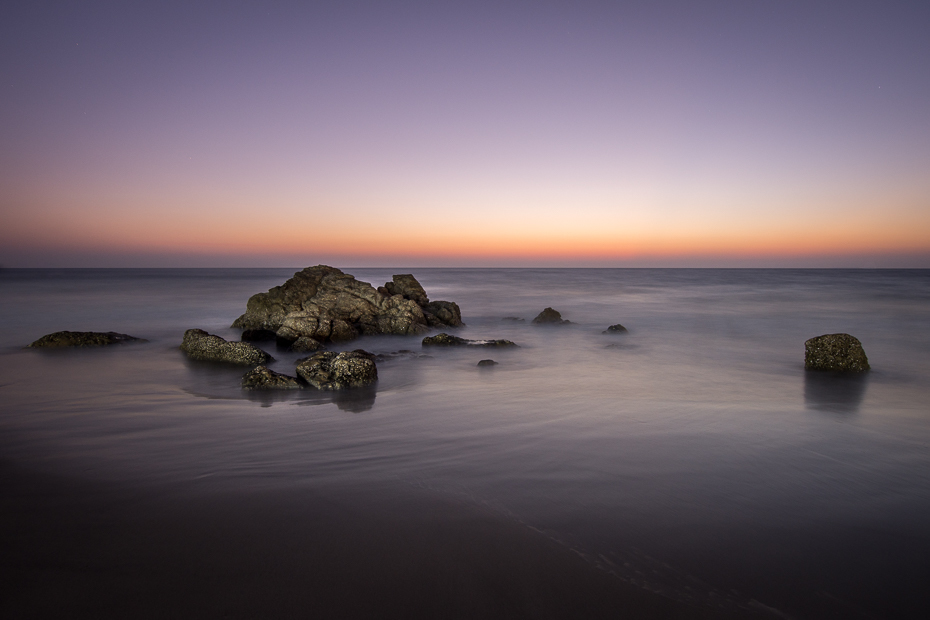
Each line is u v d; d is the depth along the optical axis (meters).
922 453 6.79
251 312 21.83
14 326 22.72
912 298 41.38
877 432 7.74
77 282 69.00
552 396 10.23
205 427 7.83
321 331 18.22
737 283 73.75
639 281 82.19
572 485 5.51
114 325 23.31
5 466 5.96
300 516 4.65
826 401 9.98
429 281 80.50
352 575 3.72
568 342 19.16
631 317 28.11
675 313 30.16
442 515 4.71
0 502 4.94
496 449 6.73
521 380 12.02
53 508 4.80
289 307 21.58
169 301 35.53
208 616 3.25
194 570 3.75
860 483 5.73
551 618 3.31
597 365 14.31
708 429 7.81
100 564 3.82
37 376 12.11
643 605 3.48
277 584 3.59
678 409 9.14
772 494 5.39
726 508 5.02
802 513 4.96
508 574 3.79
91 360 14.24
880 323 24.69
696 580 3.80
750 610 3.48
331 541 4.20
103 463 6.09
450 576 3.74
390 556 3.99
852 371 13.23
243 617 3.24
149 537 4.24
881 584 3.84
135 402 9.55
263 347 17.45
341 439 7.19
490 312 31.38
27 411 8.81
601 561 4.00
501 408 9.16
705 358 15.61
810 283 73.06
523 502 5.05
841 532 4.61
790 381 12.10
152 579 3.63
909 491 5.53
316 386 10.89
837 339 13.58
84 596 3.43
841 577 3.92
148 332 20.92
